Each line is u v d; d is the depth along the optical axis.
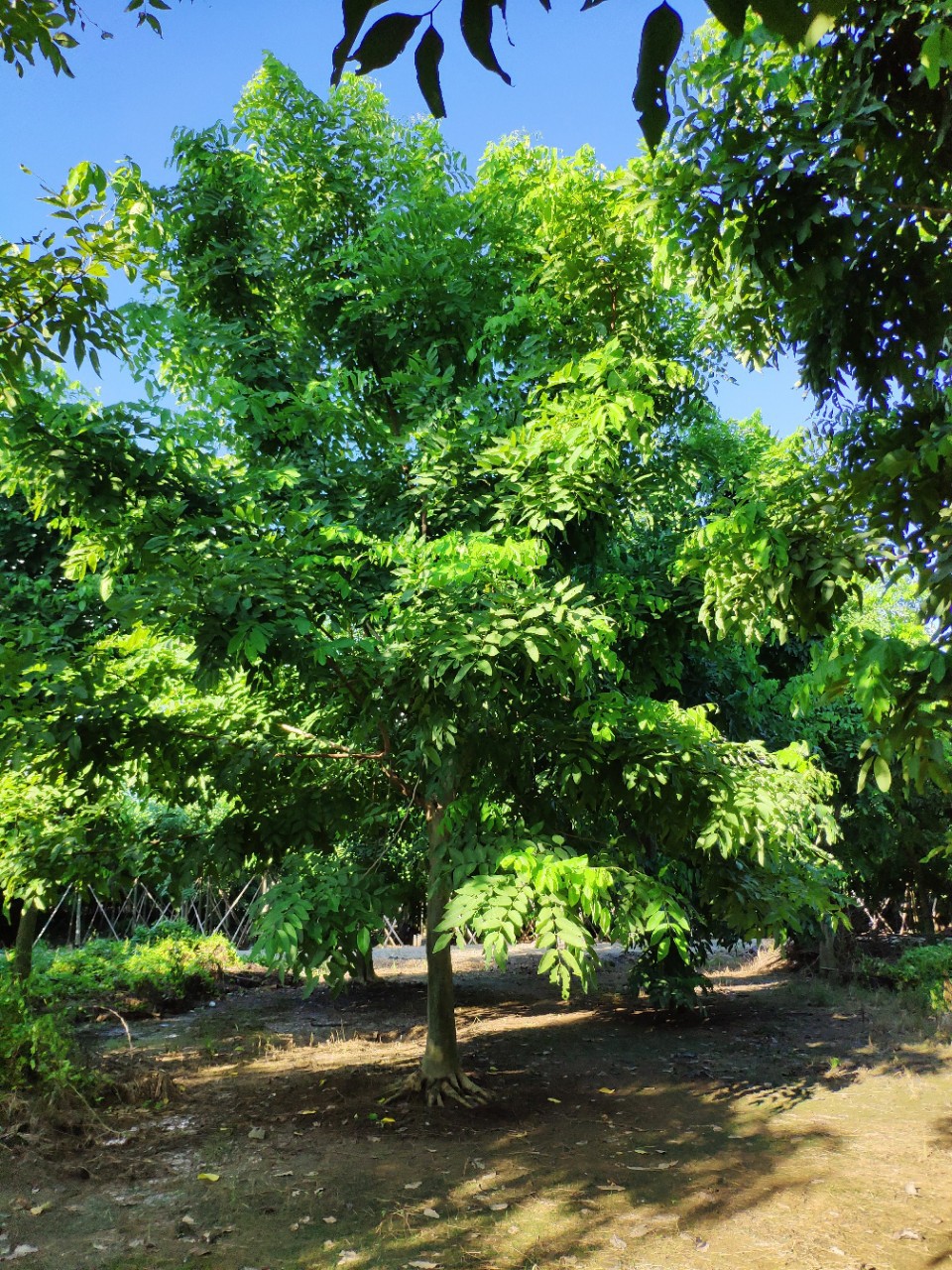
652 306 6.70
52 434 4.95
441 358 6.78
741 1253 3.82
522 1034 8.78
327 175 7.37
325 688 5.41
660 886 4.99
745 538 3.52
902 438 3.35
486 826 5.55
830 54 3.06
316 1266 3.73
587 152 6.25
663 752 5.29
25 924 8.72
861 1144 5.26
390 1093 6.25
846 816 10.65
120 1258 3.80
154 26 2.63
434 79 0.95
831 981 11.34
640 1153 5.12
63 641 6.56
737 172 3.12
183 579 4.36
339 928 4.96
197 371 6.26
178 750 5.64
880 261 3.27
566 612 4.41
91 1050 7.45
